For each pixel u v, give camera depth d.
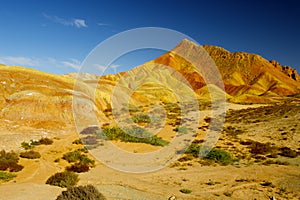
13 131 25.42
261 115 36.22
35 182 13.69
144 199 11.76
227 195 13.34
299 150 22.97
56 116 29.80
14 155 17.88
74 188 9.15
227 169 18.19
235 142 25.64
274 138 26.81
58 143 23.08
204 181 15.57
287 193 13.91
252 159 20.75
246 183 15.38
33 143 22.25
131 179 15.13
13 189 10.91
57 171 15.97
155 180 15.29
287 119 32.91
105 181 14.39
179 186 14.48
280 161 20.12
